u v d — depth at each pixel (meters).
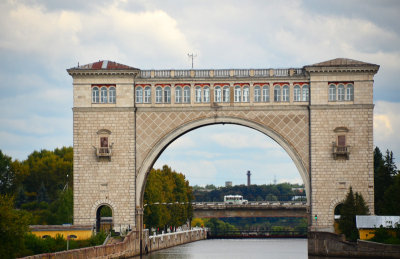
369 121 126.12
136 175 128.75
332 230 125.44
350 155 126.06
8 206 98.94
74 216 128.38
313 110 126.50
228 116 128.38
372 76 126.12
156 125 128.88
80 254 106.00
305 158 127.19
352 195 123.25
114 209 128.50
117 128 128.88
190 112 128.75
